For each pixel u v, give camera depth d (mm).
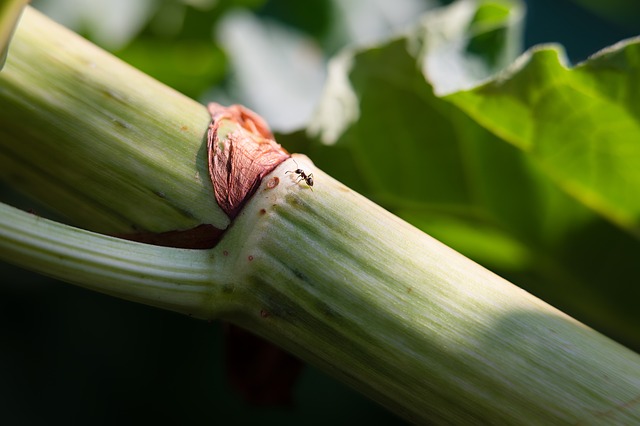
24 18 280
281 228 268
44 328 531
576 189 343
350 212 269
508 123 330
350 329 265
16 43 277
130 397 538
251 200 270
